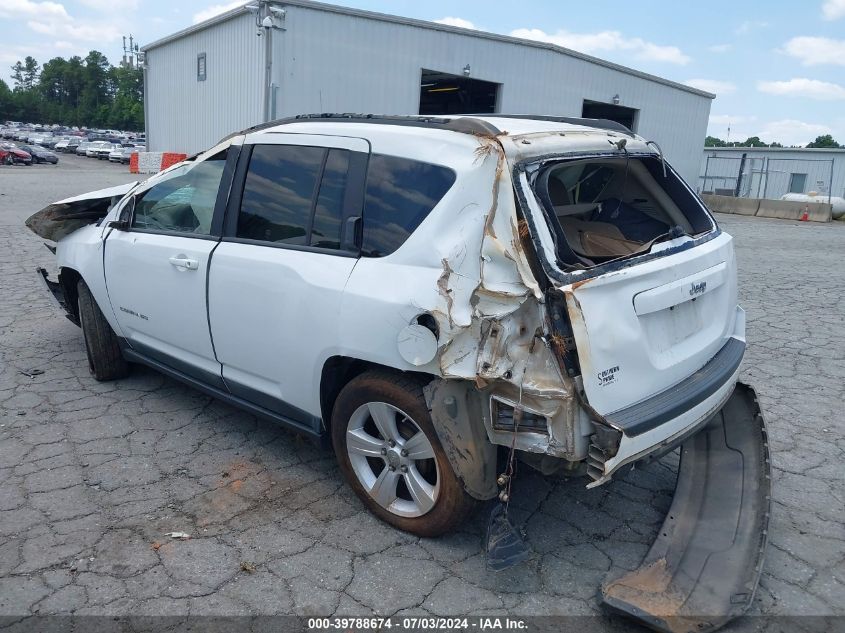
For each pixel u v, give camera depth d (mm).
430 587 3018
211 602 2887
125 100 131250
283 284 3461
